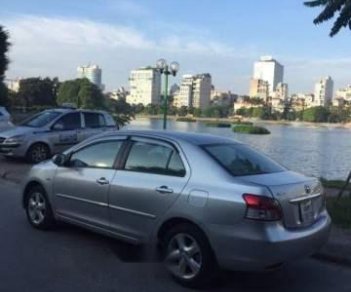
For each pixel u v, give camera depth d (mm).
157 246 6191
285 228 5480
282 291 5793
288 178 5953
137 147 6566
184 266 5762
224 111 177125
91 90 91500
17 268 6180
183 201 5750
